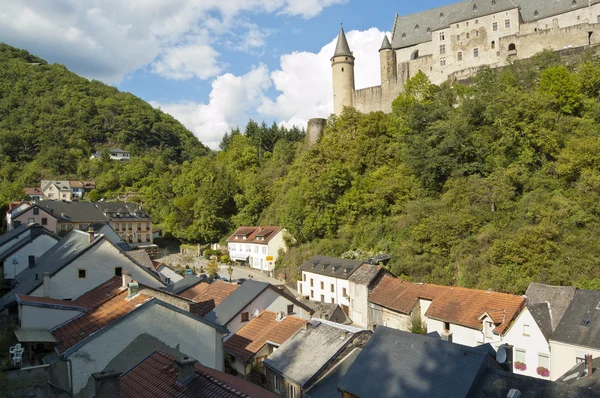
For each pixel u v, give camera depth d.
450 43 85.19
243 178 101.56
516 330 32.19
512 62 72.31
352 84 95.69
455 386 19.55
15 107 164.50
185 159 167.62
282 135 122.38
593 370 24.22
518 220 45.91
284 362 27.00
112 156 147.12
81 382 16.95
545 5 79.44
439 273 47.47
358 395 21.80
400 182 61.66
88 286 26.73
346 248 62.31
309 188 70.06
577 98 56.53
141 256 46.53
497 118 53.47
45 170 134.88
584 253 39.19
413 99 76.00
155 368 16.17
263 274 74.19
